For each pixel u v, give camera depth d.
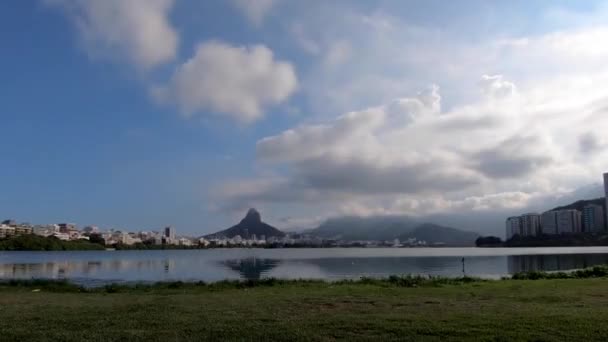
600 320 13.14
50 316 14.82
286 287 27.03
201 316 14.73
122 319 14.13
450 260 100.00
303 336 11.51
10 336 11.63
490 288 24.34
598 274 33.09
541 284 26.14
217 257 139.12
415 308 16.42
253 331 12.11
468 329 12.10
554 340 10.81
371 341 10.97
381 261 100.62
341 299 19.56
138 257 139.00
